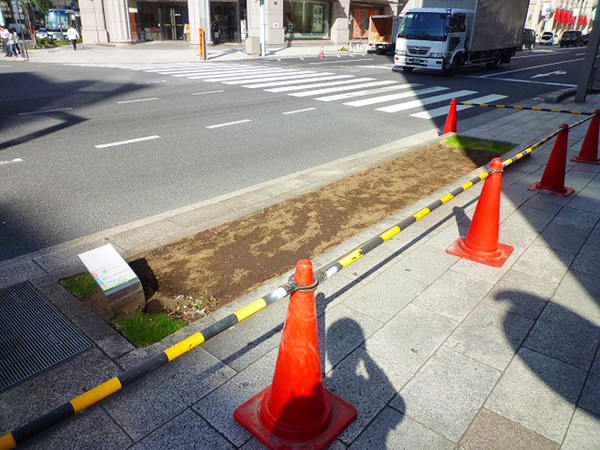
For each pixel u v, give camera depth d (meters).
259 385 2.90
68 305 3.68
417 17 20.22
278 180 7.04
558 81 19.66
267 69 22.08
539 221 5.44
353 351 3.21
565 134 6.12
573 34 50.00
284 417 2.45
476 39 21.16
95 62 24.08
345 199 6.22
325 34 40.22
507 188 6.55
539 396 2.85
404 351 3.22
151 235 5.09
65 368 3.01
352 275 4.20
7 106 11.90
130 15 38.75
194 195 6.42
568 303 3.81
